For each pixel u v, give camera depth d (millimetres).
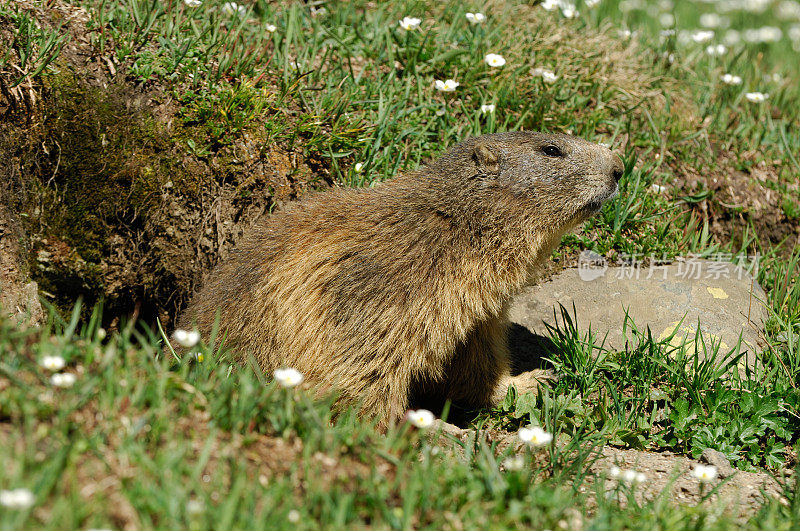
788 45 13023
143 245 6855
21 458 3254
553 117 8070
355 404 5566
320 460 3857
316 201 6109
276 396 4203
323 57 8008
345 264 5652
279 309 5668
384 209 5828
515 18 9297
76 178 6707
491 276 5762
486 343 6168
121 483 3365
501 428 5902
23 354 3848
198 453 3719
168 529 3207
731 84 9227
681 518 3992
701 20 13320
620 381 6125
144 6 7266
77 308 4195
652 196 7707
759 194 8094
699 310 6918
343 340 5559
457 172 5820
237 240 6848
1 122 6406
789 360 6359
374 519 3531
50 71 6543
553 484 4449
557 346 6363
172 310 7043
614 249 7469
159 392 3854
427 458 4203
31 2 6828
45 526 3016
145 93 6773
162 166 6738
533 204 5848
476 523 3570
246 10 8320
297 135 7051
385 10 8961
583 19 10008
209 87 6910
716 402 5703
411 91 7938
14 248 6566
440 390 6473
